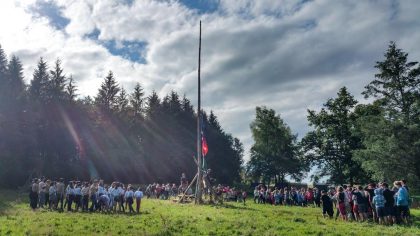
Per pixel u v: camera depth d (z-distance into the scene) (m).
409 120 49.53
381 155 47.41
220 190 42.09
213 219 20.73
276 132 92.81
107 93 93.81
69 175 67.56
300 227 18.27
